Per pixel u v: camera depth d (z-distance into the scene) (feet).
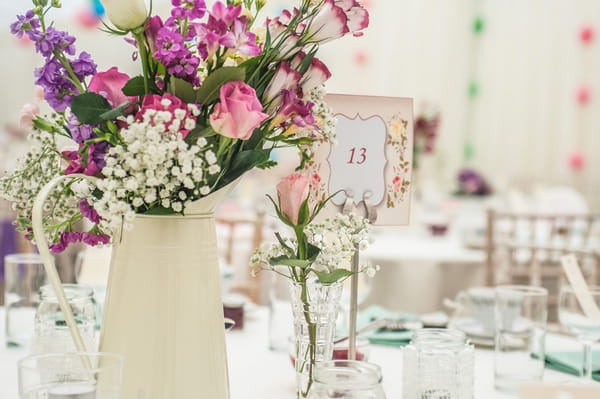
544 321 4.15
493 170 23.38
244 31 2.87
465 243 11.84
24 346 4.85
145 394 3.00
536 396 2.83
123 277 3.08
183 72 2.90
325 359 3.30
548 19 22.58
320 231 3.40
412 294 10.28
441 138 23.47
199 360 3.08
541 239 13.47
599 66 21.98
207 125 3.02
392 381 4.21
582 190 22.15
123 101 3.11
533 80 22.86
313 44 3.23
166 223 3.06
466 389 3.47
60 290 2.97
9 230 11.95
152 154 2.71
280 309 4.88
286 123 3.21
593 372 4.47
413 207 13.25
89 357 2.68
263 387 4.00
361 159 3.95
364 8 3.22
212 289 3.16
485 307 5.45
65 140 3.44
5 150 13.61
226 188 3.12
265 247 3.42
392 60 23.38
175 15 2.87
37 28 3.11
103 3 2.92
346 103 3.93
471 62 23.62
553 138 22.68
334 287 3.31
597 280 8.70
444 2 23.43
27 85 17.46
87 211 3.14
